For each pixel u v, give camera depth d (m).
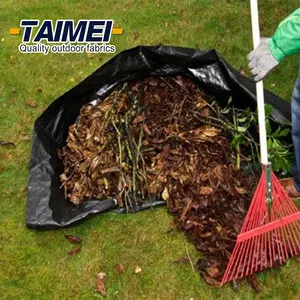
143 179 2.43
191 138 2.49
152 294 2.13
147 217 2.38
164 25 3.40
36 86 3.06
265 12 3.43
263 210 2.08
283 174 2.47
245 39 3.25
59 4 3.64
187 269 2.19
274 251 2.15
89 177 2.44
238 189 2.35
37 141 2.51
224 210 2.29
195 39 3.28
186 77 2.70
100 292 2.14
